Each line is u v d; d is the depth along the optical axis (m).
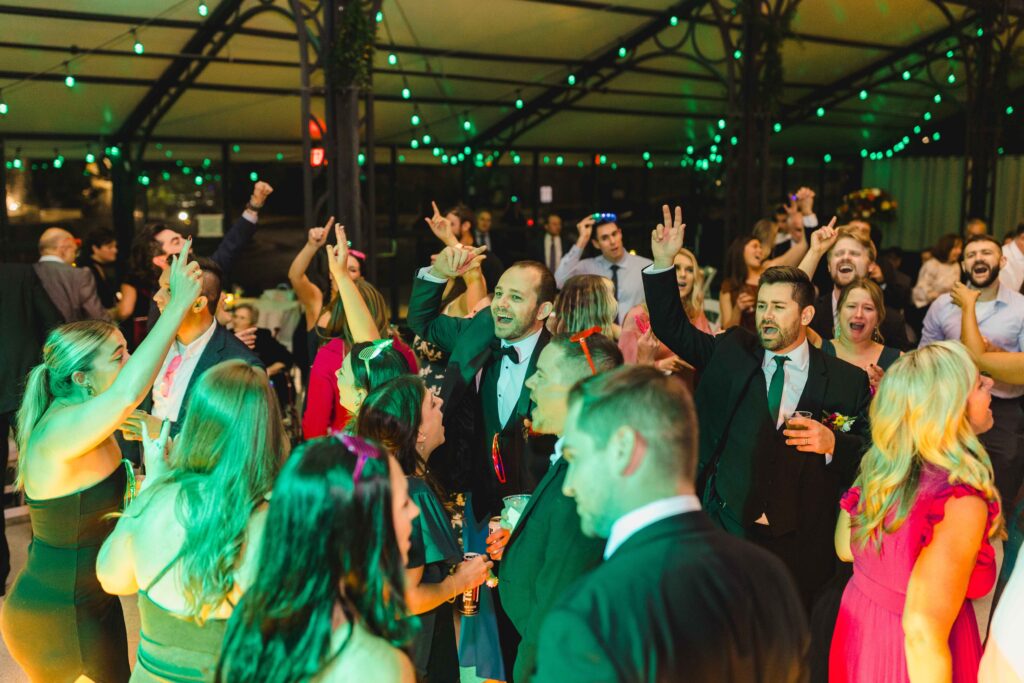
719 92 11.29
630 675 1.20
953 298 3.94
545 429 2.22
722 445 2.94
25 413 2.56
